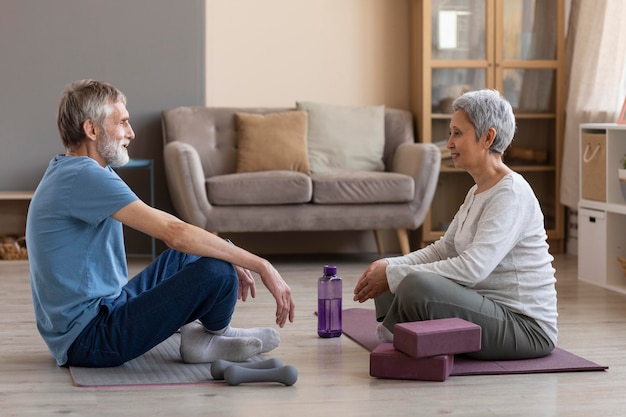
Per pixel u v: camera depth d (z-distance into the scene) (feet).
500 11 22.52
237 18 23.00
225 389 10.11
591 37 21.30
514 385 10.30
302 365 11.27
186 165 19.89
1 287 17.66
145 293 10.68
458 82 22.56
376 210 20.68
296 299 16.37
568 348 12.34
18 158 22.40
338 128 22.26
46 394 9.94
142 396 9.82
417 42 22.88
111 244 10.98
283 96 23.30
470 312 10.91
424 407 9.45
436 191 22.65
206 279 10.48
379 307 11.89
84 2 22.43
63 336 10.78
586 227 18.31
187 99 22.88
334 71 23.43
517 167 22.75
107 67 22.58
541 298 11.25
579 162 20.02
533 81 22.75
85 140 10.68
